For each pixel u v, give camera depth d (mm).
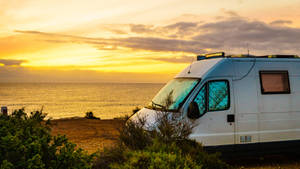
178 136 5254
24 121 4047
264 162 7027
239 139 6520
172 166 3850
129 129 5277
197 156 4703
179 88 6785
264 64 7047
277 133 6836
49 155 3279
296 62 7367
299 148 7070
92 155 3459
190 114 5984
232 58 6852
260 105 6762
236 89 6648
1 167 2615
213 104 6406
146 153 4090
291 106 7043
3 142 2889
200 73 6723
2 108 8023
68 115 115938
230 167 4855
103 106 179875
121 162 4469
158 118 5809
